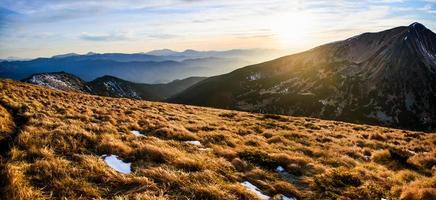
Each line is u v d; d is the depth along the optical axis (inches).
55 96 1520.7
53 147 446.3
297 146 704.4
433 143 926.4
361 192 405.4
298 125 1189.1
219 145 620.1
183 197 325.4
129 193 319.3
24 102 951.0
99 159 407.5
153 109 1386.6
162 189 335.3
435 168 577.3
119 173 372.8
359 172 498.6
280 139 756.6
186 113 1389.0
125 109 1190.9
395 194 412.8
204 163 441.1
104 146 464.8
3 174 309.0
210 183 363.9
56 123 598.9
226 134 730.8
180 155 472.4
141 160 437.4
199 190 338.3
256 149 602.5
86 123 677.9
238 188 355.3
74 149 447.2
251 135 799.7
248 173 438.3
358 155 670.5
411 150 815.7
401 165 600.4
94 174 354.3
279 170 492.4
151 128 726.5
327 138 852.6
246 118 1327.5
